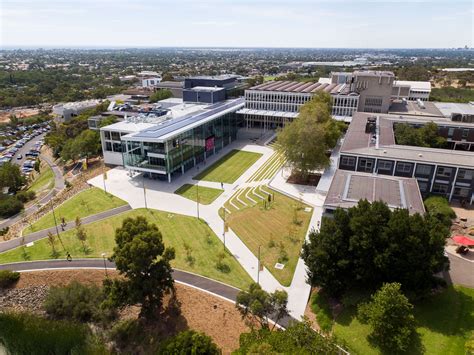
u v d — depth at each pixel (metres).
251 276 61.22
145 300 53.62
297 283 59.16
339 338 45.66
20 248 72.25
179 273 62.34
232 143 140.25
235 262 65.06
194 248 69.50
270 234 73.50
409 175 84.62
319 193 91.38
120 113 154.38
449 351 43.69
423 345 44.69
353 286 53.06
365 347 45.50
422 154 86.12
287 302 54.12
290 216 80.44
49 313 58.25
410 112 141.50
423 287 49.88
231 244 70.62
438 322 48.06
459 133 110.88
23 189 119.44
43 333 55.22
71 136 147.88
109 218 82.06
